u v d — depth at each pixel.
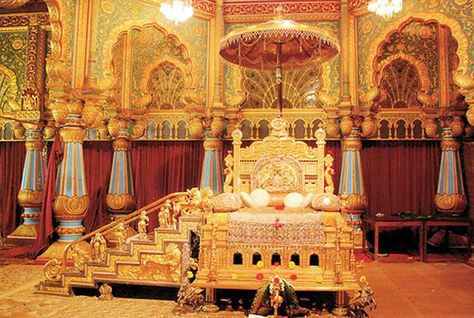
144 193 10.15
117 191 9.82
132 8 8.23
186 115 10.00
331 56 7.83
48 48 10.20
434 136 9.23
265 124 9.68
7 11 10.10
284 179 7.13
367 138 9.31
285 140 7.25
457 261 8.12
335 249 5.29
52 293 5.83
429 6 7.63
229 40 6.86
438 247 9.16
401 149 9.53
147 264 5.65
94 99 7.71
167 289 6.20
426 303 5.41
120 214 9.88
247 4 9.48
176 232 5.61
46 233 7.72
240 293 5.93
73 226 7.70
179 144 10.12
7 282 6.42
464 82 6.83
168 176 10.09
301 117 9.62
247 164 7.24
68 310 5.16
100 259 5.99
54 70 7.35
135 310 5.18
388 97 9.55
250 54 8.12
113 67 8.45
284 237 5.41
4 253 8.51
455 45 8.88
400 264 7.90
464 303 5.40
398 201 9.47
